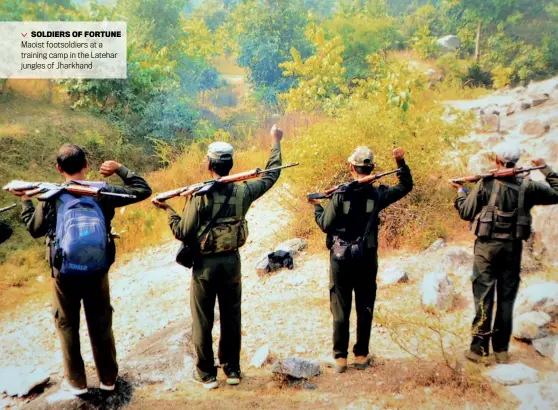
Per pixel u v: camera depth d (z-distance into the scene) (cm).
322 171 738
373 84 1042
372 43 1811
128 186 354
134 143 1247
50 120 1180
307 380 396
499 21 1839
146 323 594
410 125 766
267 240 758
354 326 491
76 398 367
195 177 1063
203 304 375
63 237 314
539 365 395
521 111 1051
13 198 934
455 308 509
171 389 391
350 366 416
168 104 1303
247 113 1627
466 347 430
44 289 731
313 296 577
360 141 731
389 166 693
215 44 2491
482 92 1562
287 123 1284
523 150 782
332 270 393
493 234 381
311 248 697
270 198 920
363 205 378
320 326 507
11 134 1073
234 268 372
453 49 1972
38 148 1084
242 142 1288
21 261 800
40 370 511
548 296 454
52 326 622
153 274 732
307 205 753
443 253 626
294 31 1891
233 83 2297
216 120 1543
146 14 1770
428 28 2062
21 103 1233
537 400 345
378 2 2423
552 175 381
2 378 484
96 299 346
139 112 1294
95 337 359
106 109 1311
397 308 516
